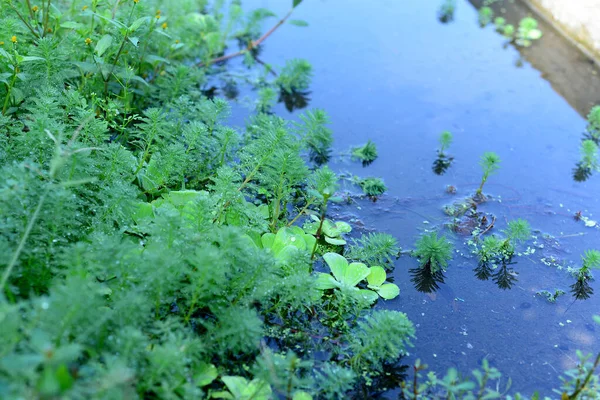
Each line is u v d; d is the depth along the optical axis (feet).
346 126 3.60
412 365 2.62
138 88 3.44
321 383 2.48
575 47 4.22
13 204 2.43
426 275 2.92
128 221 2.71
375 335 2.52
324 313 2.72
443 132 3.44
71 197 2.50
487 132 3.60
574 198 3.26
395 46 4.21
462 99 3.81
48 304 2.18
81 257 2.42
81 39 3.21
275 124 3.22
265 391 2.42
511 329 2.75
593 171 3.41
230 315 2.46
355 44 4.22
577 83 3.94
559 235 3.10
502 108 3.76
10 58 2.89
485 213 3.18
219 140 3.19
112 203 2.66
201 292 2.45
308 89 3.84
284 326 2.67
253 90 3.79
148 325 2.45
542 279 2.93
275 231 3.00
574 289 2.89
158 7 3.80
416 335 2.71
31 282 2.45
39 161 2.66
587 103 3.80
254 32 4.22
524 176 3.36
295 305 2.59
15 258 2.27
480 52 4.18
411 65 4.05
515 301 2.84
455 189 3.28
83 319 2.27
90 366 2.24
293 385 2.43
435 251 2.90
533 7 4.54
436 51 4.18
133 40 3.09
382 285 2.83
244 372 2.52
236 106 3.67
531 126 3.64
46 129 2.61
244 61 4.00
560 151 3.51
